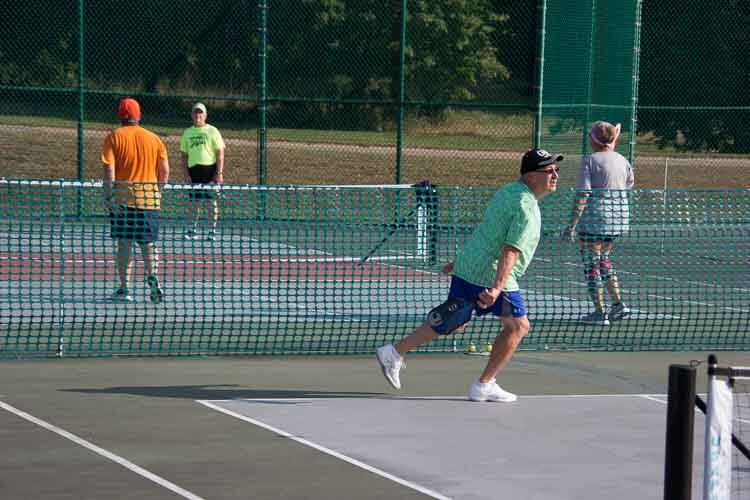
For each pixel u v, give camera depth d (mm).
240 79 32062
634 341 16312
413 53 31500
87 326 16047
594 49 29484
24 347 14594
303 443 10383
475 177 38469
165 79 31688
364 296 19250
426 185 21172
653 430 11219
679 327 17672
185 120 35344
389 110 33469
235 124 35000
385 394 12578
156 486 8961
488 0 31391
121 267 17656
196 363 14070
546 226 26531
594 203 17344
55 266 21359
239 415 11406
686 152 43688
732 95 42812
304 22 31922
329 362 14359
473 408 11992
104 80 31203
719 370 7000
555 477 9508
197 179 26125
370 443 10453
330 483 9164
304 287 18469
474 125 34281
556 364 14641
